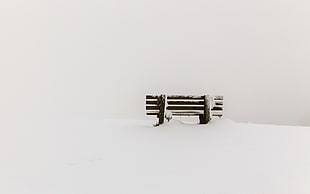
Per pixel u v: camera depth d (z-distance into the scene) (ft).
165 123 44.24
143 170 25.31
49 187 21.68
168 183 22.39
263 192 20.75
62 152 30.94
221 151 31.27
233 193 20.59
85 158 28.81
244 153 30.55
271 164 26.96
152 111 44.75
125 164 26.96
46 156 29.58
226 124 44.34
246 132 40.29
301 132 41.70
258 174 24.31
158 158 28.76
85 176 23.97
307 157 29.19
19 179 23.30
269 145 33.94
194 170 25.29
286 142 35.40
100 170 25.39
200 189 21.25
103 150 31.63
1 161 27.99
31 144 34.27
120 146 33.22
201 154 30.12
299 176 23.88
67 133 40.11
